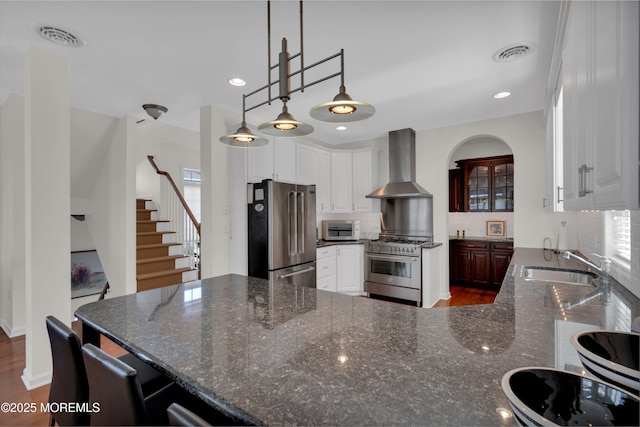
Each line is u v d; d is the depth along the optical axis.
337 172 4.93
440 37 2.12
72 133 3.70
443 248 4.38
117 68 2.55
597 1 0.83
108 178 4.11
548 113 2.86
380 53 2.33
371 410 0.73
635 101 0.57
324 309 1.52
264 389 0.83
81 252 4.50
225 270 3.53
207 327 1.30
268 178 3.77
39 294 2.29
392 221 4.90
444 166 4.32
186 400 1.26
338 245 4.60
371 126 4.32
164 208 5.70
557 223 3.53
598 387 0.67
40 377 2.31
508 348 1.04
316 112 1.55
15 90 3.02
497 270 4.86
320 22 1.95
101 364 0.93
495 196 5.19
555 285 1.93
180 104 3.37
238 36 2.10
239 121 3.71
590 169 0.90
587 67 0.94
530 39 2.14
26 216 2.31
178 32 2.05
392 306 1.57
